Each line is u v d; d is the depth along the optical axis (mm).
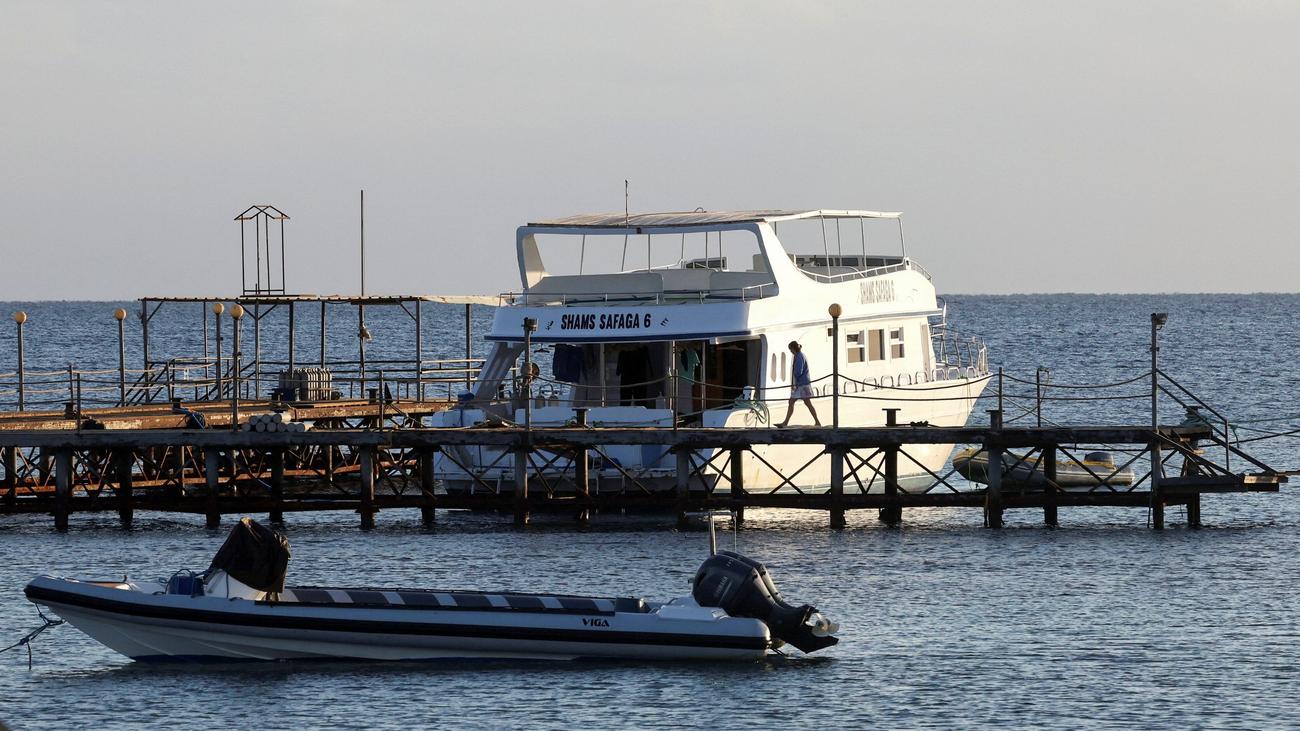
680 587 129000
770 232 167250
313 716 95938
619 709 97375
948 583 131125
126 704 98312
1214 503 176625
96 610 105125
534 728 93812
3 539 153125
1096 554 143250
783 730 93562
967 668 106062
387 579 133375
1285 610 121625
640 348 170125
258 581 106438
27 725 94375
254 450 187625
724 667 106438
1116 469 162875
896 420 171375
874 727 94312
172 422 172375
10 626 116750
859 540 150750
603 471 158000
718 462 158375
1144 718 95750
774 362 164500
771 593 108188
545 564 138875
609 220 174500
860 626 117125
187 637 105500
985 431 154250
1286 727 94000
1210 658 108312
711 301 164250
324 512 172750
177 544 150500
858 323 178250
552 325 164250
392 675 104375
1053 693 100625
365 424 199250
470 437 155250
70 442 157625
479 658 106875
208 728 93812
